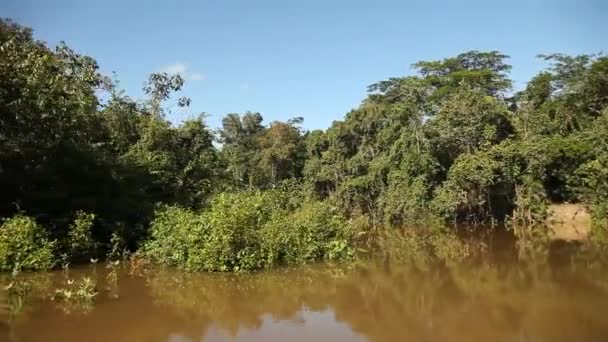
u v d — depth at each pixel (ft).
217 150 74.79
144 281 38.40
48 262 41.70
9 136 45.78
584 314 30.30
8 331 26.13
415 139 100.32
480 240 68.85
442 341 25.63
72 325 27.30
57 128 48.24
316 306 32.27
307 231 48.60
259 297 34.22
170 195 62.75
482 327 27.96
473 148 94.68
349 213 103.65
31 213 47.78
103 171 53.42
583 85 108.37
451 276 42.29
